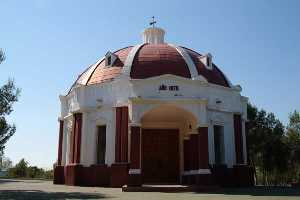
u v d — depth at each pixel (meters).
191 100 24.22
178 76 25.97
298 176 56.44
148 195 18.20
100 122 27.56
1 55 20.61
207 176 23.16
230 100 29.91
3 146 19.91
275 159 47.81
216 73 30.81
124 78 26.80
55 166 31.45
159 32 36.28
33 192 20.00
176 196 17.70
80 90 29.02
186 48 33.78
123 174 24.61
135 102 23.88
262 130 48.94
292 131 51.03
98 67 30.67
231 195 18.81
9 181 40.03
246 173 28.83
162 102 24.08
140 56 29.17
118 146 25.59
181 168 28.95
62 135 32.00
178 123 29.97
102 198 15.98
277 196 18.25
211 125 27.91
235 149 29.05
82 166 27.34
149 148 29.66
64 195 17.73
